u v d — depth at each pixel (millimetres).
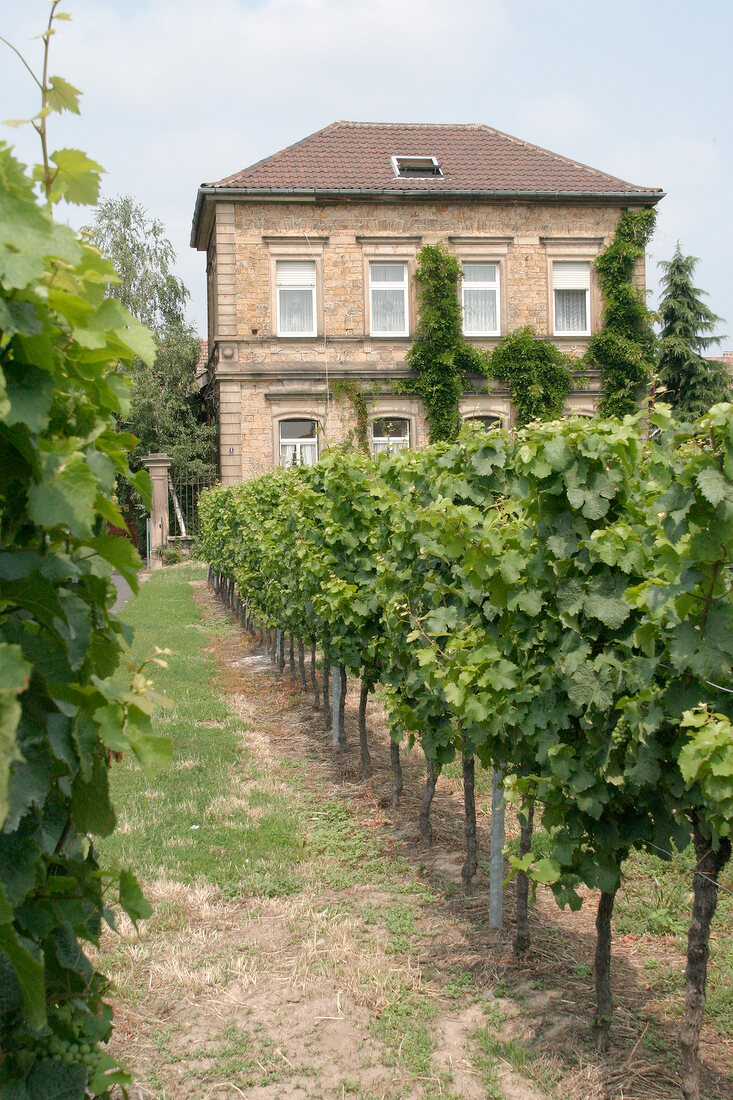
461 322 23359
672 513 2857
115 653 1671
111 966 4156
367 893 5113
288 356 23188
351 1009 3900
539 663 3996
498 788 4586
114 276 1599
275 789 6895
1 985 1458
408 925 4688
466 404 23547
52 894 1599
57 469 1410
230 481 23016
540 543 3738
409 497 6160
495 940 4555
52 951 1651
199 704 9609
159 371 30141
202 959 4270
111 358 1638
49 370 1381
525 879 4316
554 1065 3514
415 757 7879
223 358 22969
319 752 8070
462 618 5281
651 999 4023
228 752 7828
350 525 7789
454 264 23141
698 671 2871
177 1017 3818
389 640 6293
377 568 6441
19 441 1374
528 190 23500
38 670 1445
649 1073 3471
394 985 4070
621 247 23719
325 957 4316
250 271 23031
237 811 6277
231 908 4836
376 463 8164
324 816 6363
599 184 24312
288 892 5062
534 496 3703
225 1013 3855
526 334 23406
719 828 2902
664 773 3236
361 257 23312
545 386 23453
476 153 25328
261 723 9250
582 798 3434
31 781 1410
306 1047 3633
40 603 1472
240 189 22734
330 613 7336
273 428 23141
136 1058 3529
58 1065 1604
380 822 6207
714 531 2746
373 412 23297
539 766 4168
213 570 21109
